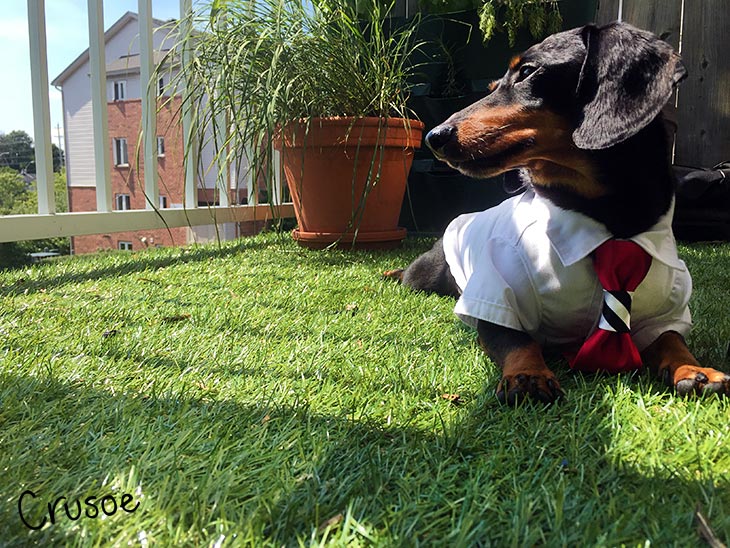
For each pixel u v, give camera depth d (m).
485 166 0.63
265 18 1.22
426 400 0.51
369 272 1.09
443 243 0.89
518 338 0.58
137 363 0.59
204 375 0.56
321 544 0.30
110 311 0.80
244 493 0.35
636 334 0.60
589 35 0.60
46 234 1.11
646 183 0.57
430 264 0.96
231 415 0.46
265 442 0.42
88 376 0.54
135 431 0.42
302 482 0.36
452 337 0.71
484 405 0.49
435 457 0.40
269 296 0.91
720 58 1.62
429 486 0.36
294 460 0.39
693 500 0.35
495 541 0.31
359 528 0.31
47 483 0.35
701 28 1.63
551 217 0.59
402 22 1.52
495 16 1.44
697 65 1.64
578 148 0.58
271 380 0.55
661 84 0.55
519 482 0.37
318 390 0.53
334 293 0.93
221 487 0.35
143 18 1.29
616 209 0.57
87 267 1.13
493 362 0.60
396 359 0.62
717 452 0.40
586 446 0.42
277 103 1.18
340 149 1.21
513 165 0.62
